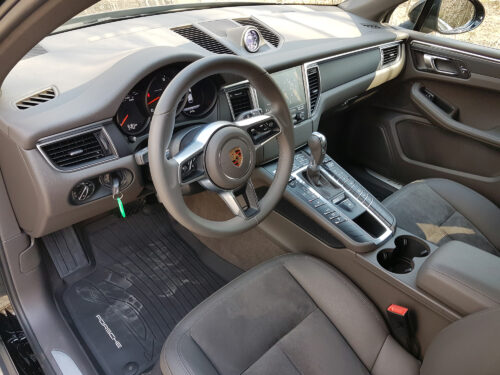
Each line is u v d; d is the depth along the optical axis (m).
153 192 1.36
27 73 1.22
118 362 1.41
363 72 1.87
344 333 1.15
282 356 1.07
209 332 1.08
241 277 1.23
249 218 1.09
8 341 1.34
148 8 1.70
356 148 2.40
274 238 1.53
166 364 0.99
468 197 1.57
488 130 1.89
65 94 1.12
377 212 1.37
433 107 1.99
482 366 0.77
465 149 1.95
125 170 1.16
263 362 1.05
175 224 1.94
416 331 1.12
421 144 2.12
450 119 1.94
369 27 2.04
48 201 1.07
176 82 0.88
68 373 1.33
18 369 1.27
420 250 1.32
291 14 1.94
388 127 2.21
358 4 2.13
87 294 1.60
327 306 1.19
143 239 1.85
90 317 1.53
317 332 1.13
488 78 1.82
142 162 1.12
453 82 1.94
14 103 1.09
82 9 0.68
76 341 1.44
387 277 1.16
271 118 1.10
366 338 1.12
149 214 1.95
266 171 1.46
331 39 1.75
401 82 2.13
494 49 1.80
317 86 1.63
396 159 2.22
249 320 1.12
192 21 1.63
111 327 1.51
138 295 1.63
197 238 1.85
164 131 0.88
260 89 1.06
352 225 1.31
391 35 1.96
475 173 1.94
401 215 1.54
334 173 1.45
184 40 1.51
